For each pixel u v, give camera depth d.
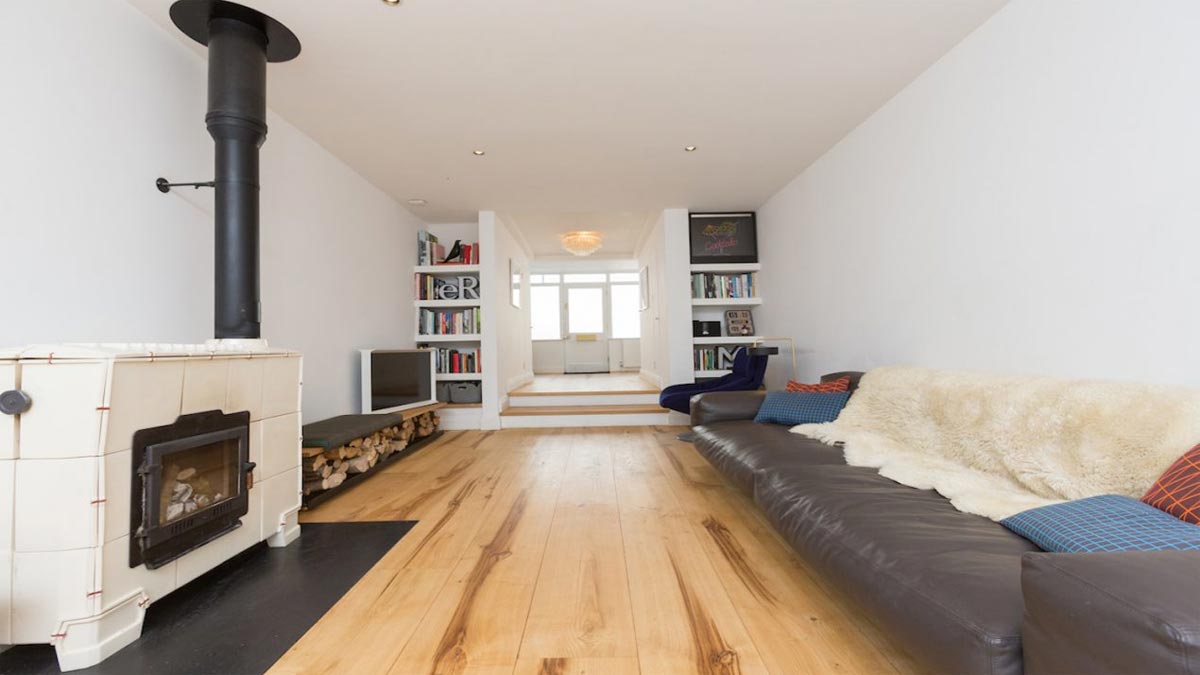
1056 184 1.98
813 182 4.16
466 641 1.49
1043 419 1.75
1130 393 1.56
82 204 1.89
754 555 2.08
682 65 2.67
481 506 2.76
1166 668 0.65
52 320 1.78
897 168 3.02
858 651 1.42
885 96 3.05
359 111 3.10
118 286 2.04
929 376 2.44
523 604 1.70
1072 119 1.91
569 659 1.40
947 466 1.96
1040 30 2.04
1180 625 0.65
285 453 2.24
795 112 3.24
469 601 1.72
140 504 1.50
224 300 2.12
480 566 2.00
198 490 1.78
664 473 3.44
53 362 1.36
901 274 2.99
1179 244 1.57
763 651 1.42
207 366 1.78
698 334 5.67
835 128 3.50
